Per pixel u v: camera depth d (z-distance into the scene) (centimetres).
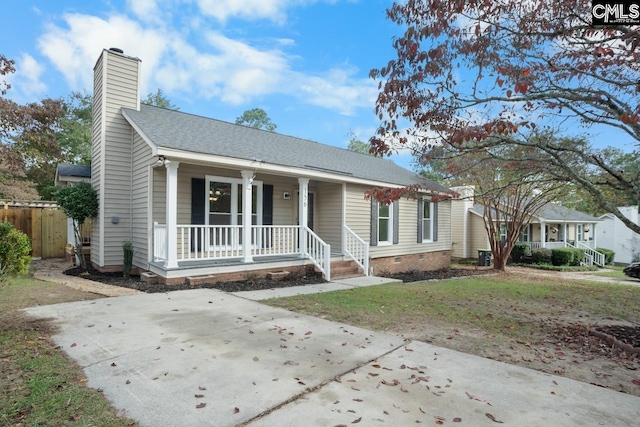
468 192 1303
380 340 428
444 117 477
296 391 287
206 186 941
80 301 590
